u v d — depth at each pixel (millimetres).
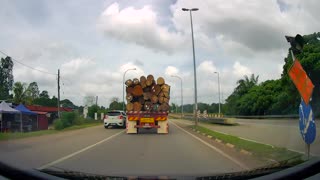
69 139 22625
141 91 28344
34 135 25734
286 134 25016
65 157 14133
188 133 29594
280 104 58438
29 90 83438
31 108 60562
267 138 21797
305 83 11680
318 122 35312
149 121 28344
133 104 28406
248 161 13164
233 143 19094
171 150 16844
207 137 25156
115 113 37250
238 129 33469
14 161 12844
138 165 12227
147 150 16781
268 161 12797
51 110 67500
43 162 12758
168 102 28406
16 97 78250
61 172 9109
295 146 16406
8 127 35188
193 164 12500
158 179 8117
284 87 54750
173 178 8281
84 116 53781
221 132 28797
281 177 8125
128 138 23766
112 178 8320
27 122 41406
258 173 8445
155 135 26844
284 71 53656
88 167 11742
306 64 46312
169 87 28406
